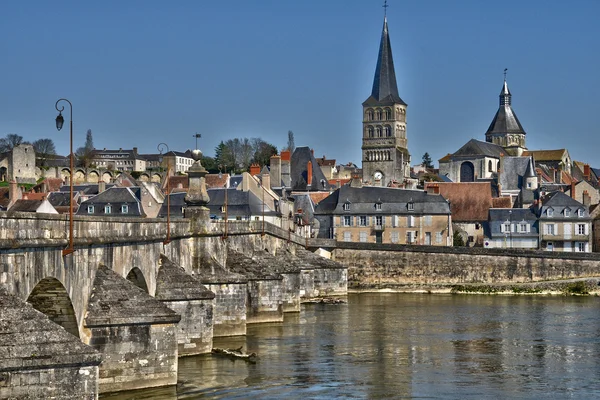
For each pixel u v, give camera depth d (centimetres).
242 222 10000
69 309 4944
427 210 17375
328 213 17825
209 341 7062
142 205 14012
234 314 8275
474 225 18050
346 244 14925
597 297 13338
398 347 8069
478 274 14550
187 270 7938
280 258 10975
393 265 14812
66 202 15200
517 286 13988
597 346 8206
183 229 7731
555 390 6294
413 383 6456
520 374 6856
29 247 4269
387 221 17500
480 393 6166
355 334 8869
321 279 13462
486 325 9706
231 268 9462
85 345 3950
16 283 4141
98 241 5203
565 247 17238
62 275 4719
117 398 5300
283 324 9625
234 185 16838
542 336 8862
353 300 12925
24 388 3838
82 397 3916
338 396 5984
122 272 5797
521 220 17525
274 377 6512
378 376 6681
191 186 8175
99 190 16000
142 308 5381
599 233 17238
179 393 5809
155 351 5416
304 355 7525
